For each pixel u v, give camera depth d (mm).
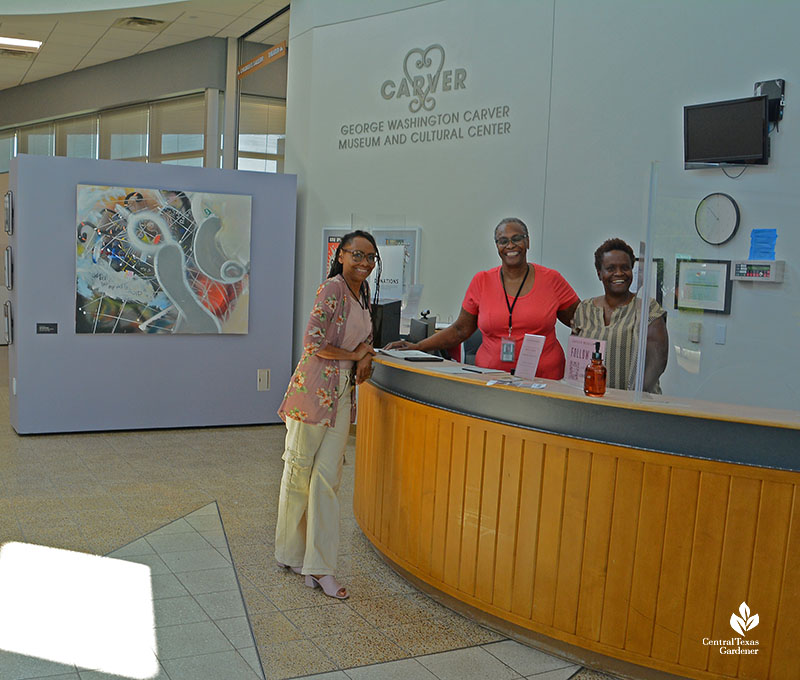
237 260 7527
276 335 7832
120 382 7273
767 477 2879
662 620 3068
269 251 7727
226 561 4262
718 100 5332
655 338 3656
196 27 10000
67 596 3717
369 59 7441
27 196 6793
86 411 7184
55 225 6902
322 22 7766
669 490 3023
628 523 3105
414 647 3375
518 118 6465
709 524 2971
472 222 6793
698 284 3643
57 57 11828
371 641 3412
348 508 5312
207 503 5270
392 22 7273
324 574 3895
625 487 3102
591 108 6016
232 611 3646
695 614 3016
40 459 6230
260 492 5570
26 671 3008
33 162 6789
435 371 3744
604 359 3703
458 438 3639
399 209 7270
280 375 7887
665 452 3016
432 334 5562
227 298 7512
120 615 3545
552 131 6254
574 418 3215
